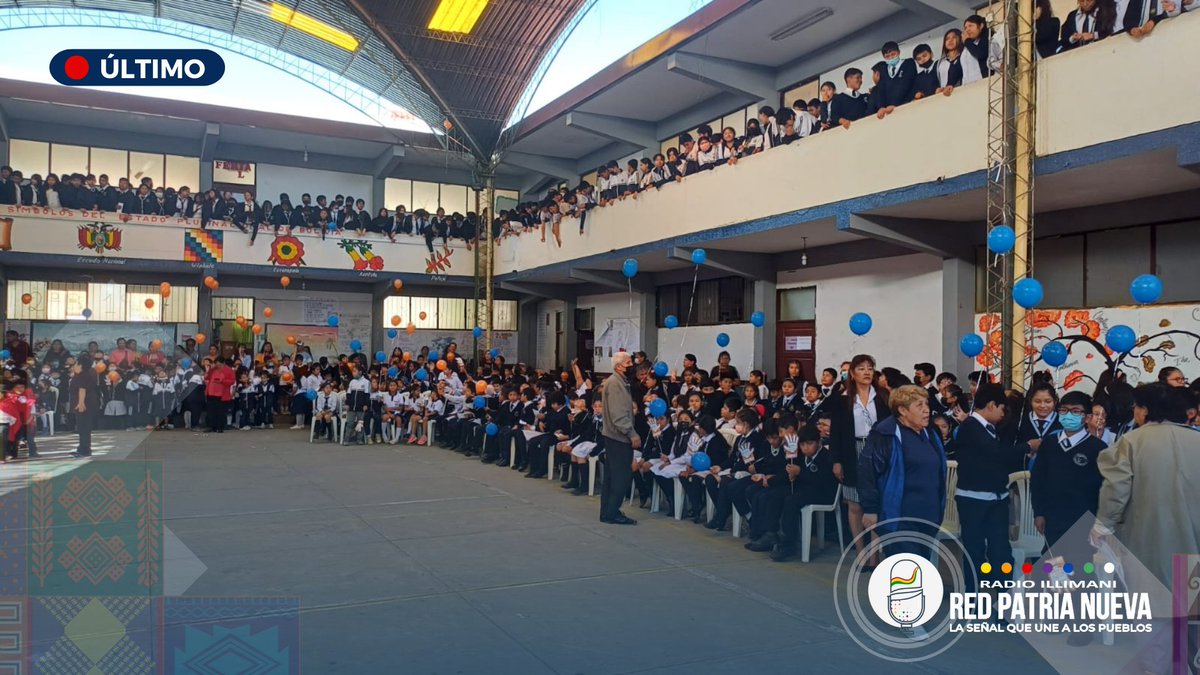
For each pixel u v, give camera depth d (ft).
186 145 69.00
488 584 19.47
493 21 52.75
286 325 71.41
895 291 39.47
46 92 57.88
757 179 38.58
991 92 27.22
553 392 36.94
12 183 56.90
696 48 44.83
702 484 27.02
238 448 45.96
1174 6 22.79
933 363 37.14
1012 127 26.30
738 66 46.62
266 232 63.52
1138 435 13.98
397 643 15.42
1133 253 30.12
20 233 56.65
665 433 29.58
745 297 49.98
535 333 78.48
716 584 19.69
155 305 66.28
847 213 33.22
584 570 20.85
